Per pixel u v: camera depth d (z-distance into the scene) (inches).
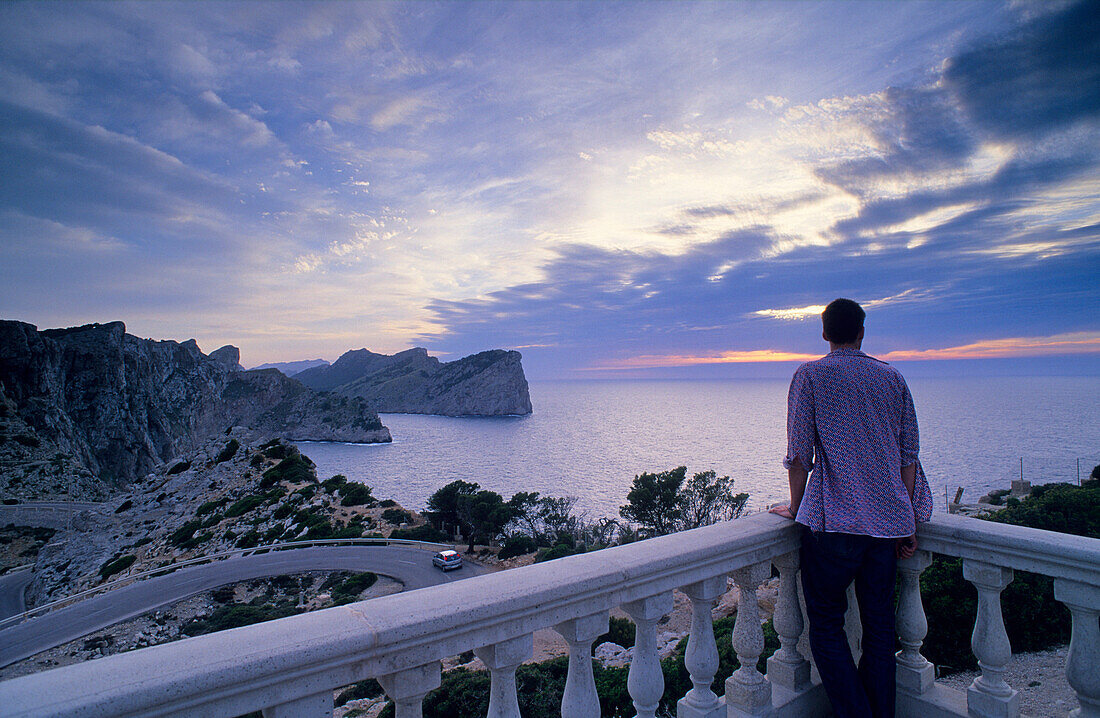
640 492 2128.4
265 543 2247.8
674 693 336.2
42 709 48.6
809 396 118.1
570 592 83.7
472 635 75.7
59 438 5644.7
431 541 2217.0
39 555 2967.5
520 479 7426.2
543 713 414.9
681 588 102.9
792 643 129.4
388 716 427.2
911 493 118.3
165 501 3154.5
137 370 7401.6
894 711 117.4
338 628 65.9
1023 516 625.9
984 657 118.2
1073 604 107.0
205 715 57.9
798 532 126.4
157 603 1626.5
